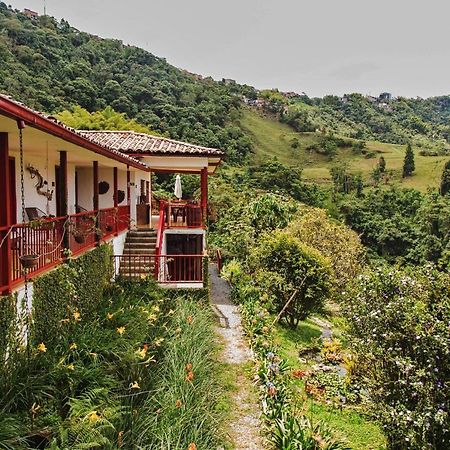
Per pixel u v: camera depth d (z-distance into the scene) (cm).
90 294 1037
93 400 533
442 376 610
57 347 661
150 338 789
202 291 1300
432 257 3381
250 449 623
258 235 2153
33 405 471
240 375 879
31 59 4094
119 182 1717
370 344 700
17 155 1065
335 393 874
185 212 1698
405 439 611
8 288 589
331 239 1961
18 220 1079
